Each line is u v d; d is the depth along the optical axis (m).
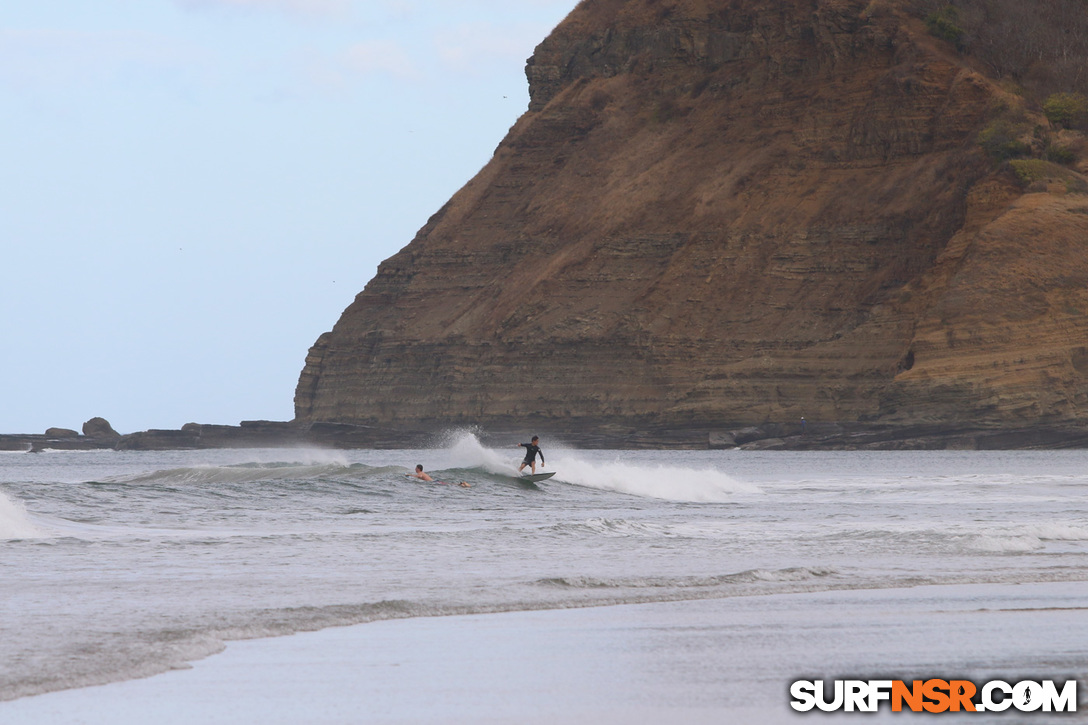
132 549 86.12
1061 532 102.94
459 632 56.72
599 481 179.38
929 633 56.53
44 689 44.75
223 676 47.47
